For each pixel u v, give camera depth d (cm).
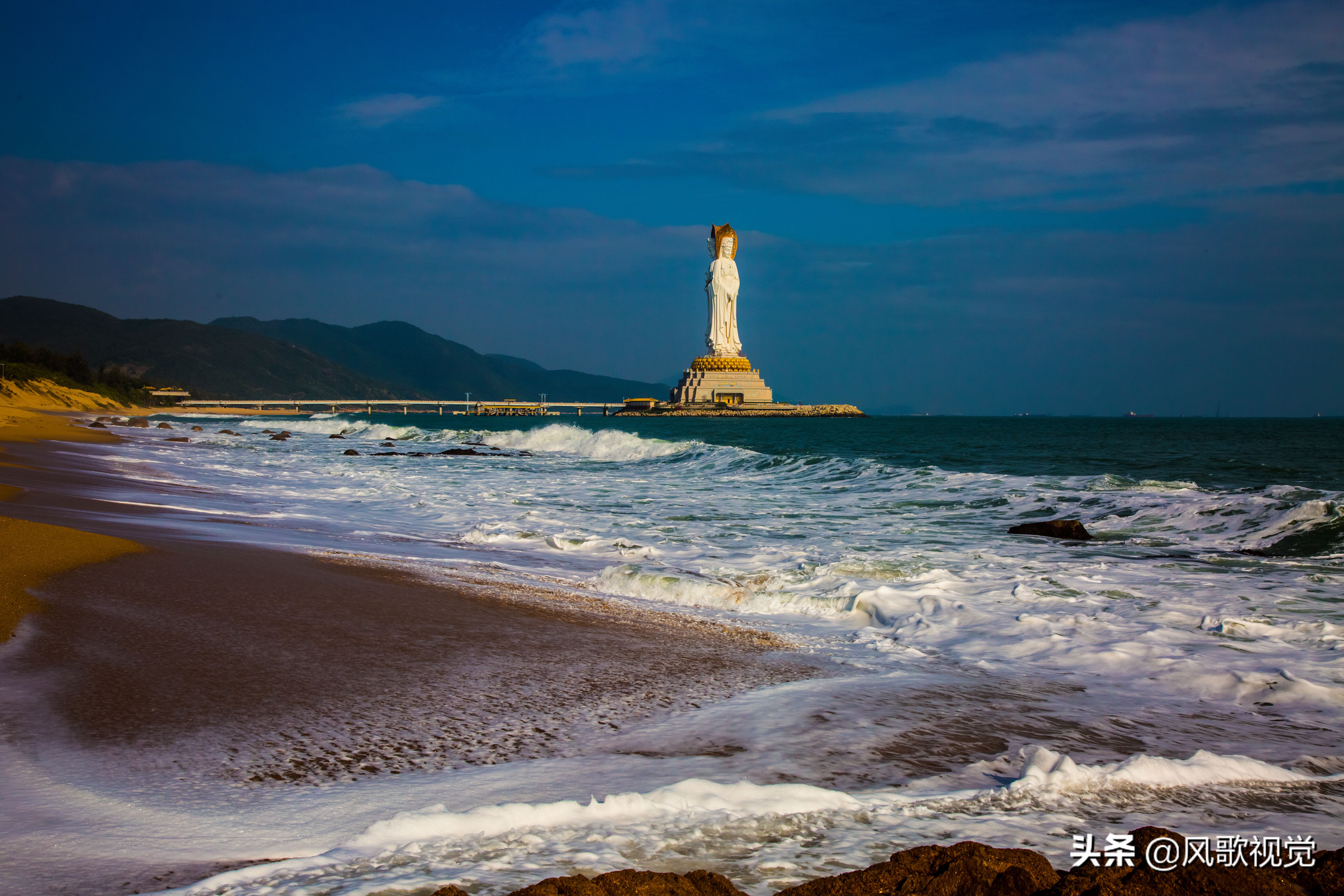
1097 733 538
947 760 477
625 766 450
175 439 4934
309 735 480
